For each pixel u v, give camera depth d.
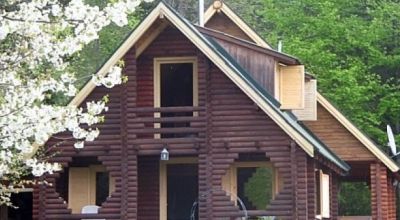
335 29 44.38
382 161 31.69
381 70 46.34
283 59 27.67
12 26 14.21
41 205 25.05
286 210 24.28
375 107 44.88
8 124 14.80
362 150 31.88
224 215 24.45
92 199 26.53
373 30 44.31
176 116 25.70
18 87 14.89
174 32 25.72
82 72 38.53
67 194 26.70
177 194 26.33
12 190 17.64
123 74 24.94
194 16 52.97
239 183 26.00
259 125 24.69
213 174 24.73
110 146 25.06
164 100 26.02
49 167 16.58
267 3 47.88
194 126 24.94
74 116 15.50
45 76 15.34
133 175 24.98
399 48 44.91
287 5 48.06
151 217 26.19
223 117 24.84
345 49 44.47
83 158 25.83
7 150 16.00
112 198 25.00
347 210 47.25
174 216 26.25
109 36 45.22
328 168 29.50
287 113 29.14
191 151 24.88
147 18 24.50
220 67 24.67
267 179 26.02
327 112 32.09
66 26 14.64
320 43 43.31
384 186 31.73
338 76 42.53
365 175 36.94
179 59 25.70
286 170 24.44
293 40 43.53
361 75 43.84
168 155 24.69
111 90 25.11
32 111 14.94
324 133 32.06
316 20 44.78
